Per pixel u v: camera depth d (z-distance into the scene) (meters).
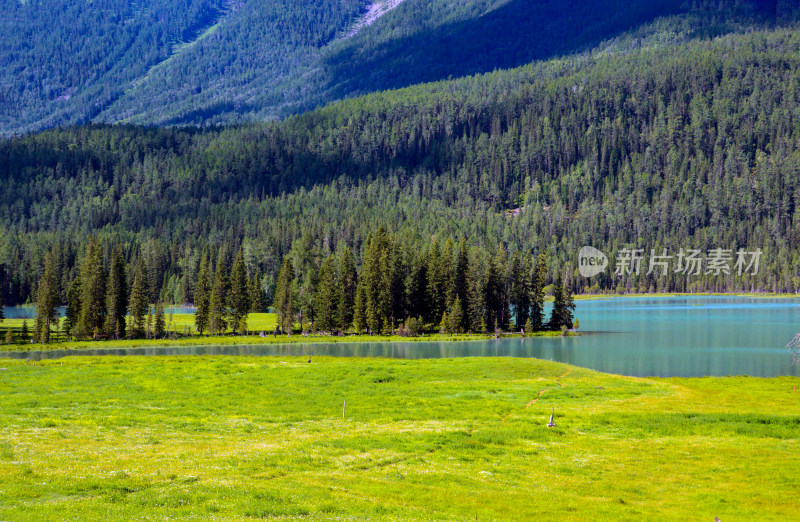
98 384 80.38
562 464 45.34
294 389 78.44
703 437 54.31
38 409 61.16
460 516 31.91
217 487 34.56
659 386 82.31
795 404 69.88
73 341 155.62
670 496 38.22
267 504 31.52
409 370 94.44
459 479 40.12
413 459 44.84
